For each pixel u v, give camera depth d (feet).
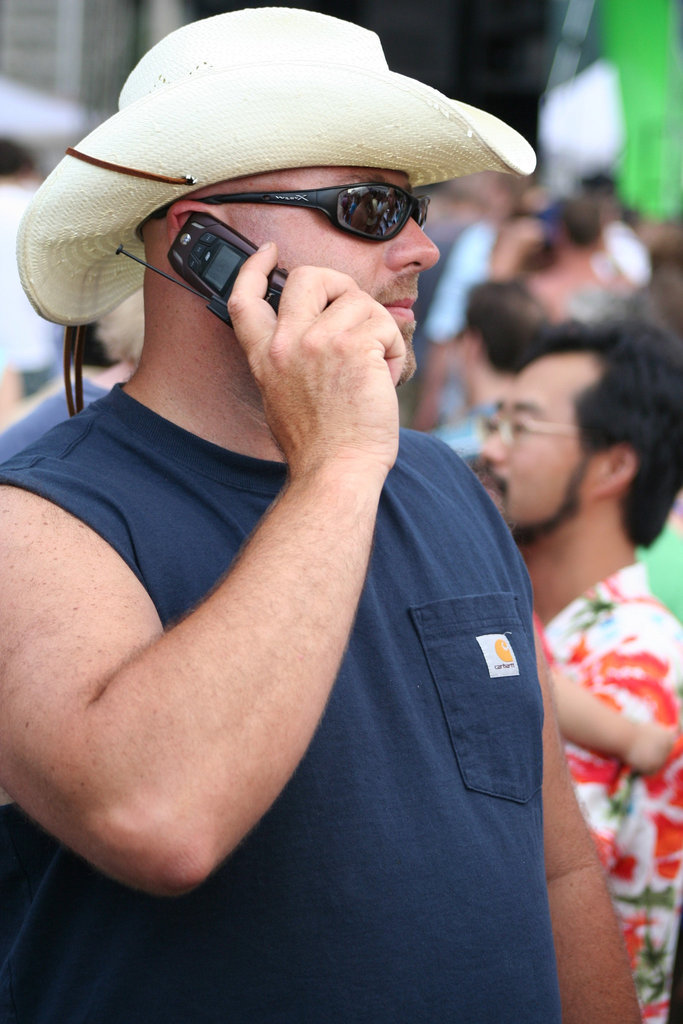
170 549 8.43
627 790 13.44
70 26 60.59
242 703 6.97
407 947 8.19
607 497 14.87
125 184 9.09
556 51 74.02
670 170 59.26
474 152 9.32
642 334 15.23
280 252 9.17
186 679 6.98
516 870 8.93
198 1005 7.86
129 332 14.26
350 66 8.68
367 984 8.05
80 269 10.04
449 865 8.50
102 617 7.56
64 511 8.16
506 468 15.01
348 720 8.48
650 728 13.25
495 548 10.42
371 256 9.40
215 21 9.39
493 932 8.57
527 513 14.93
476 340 22.99
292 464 8.11
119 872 6.96
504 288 22.88
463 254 42.14
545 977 8.87
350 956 8.05
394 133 9.02
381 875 8.24
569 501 14.85
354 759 8.41
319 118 8.81
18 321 34.63
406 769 8.64
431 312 40.86
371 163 9.28
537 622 14.79
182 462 8.98
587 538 14.97
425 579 9.45
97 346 15.61
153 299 9.59
